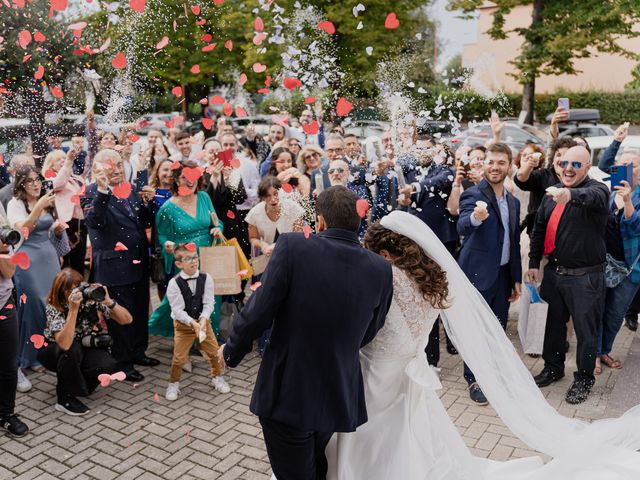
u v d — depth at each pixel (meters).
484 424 3.82
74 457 3.50
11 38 4.68
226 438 3.72
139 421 3.93
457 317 2.89
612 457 2.95
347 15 11.95
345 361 2.32
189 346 4.29
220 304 4.94
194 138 7.48
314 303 2.27
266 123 13.26
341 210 2.41
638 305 5.39
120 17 4.39
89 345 4.05
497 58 22.56
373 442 2.62
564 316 4.28
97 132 5.08
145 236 4.70
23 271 4.52
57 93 4.55
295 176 4.87
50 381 4.55
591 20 14.62
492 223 4.23
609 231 4.51
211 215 4.87
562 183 4.40
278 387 2.33
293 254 2.30
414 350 2.66
